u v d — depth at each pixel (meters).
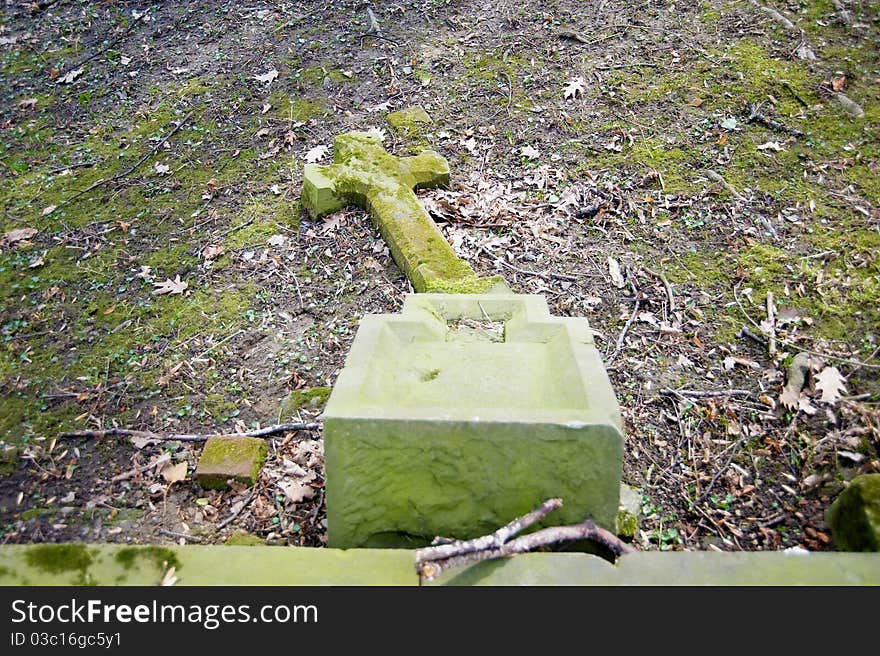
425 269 4.52
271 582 2.25
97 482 3.62
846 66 5.90
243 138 6.22
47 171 6.09
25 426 3.95
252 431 3.84
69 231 5.45
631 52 6.46
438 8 7.48
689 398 3.84
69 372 4.32
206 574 2.29
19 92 7.07
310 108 6.44
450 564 2.24
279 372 4.23
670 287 4.51
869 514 2.90
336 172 5.34
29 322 4.70
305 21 7.55
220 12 7.88
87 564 2.34
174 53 7.36
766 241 4.71
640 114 5.87
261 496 3.50
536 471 2.56
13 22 8.04
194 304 4.76
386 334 3.06
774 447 3.56
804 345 4.02
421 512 2.66
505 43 6.85
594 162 5.53
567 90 6.14
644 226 4.99
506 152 5.75
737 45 6.29
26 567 2.33
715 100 5.84
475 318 3.35
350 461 2.59
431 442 2.55
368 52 7.02
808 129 5.46
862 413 3.60
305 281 4.87
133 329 4.61
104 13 8.06
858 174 5.05
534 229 5.05
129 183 5.88
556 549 2.54
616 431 2.47
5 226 5.53
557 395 2.68
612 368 4.04
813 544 3.14
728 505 3.36
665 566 2.26
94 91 6.97
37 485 3.61
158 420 3.96
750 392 3.84
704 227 4.90
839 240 4.62
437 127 6.07
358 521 2.69
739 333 4.17
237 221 5.42
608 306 4.46
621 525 3.10
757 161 5.28
